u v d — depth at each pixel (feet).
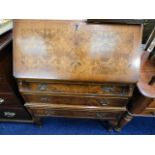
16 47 2.95
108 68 2.95
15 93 3.76
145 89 3.22
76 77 2.97
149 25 3.80
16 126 4.88
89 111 3.84
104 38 2.90
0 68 3.12
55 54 2.95
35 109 3.89
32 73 2.97
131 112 3.80
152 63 3.72
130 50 2.91
